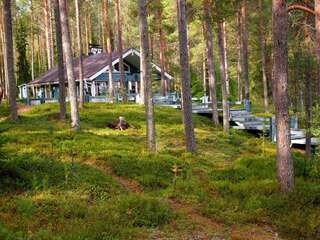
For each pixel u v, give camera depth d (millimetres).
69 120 26734
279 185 13086
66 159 16047
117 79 50594
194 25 40031
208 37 29203
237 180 15078
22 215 9875
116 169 15297
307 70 23547
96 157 16547
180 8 18922
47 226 9320
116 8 40906
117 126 26078
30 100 42875
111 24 62188
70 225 9422
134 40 71750
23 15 69312
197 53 48125
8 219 9461
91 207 10953
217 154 20500
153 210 11180
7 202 10648
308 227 10383
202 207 12109
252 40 48062
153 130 19359
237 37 50438
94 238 8906
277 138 13109
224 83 27234
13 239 8227
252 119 31672
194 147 19672
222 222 11078
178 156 18984
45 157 15727
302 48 25031
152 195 13047
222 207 12070
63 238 8586
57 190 12055
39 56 74375
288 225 10617
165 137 23781
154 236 9719
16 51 71188
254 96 53531
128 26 66562
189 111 19516
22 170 13086
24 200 10688
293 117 26969
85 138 20641
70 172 13594
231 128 29828
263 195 12695
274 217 11312
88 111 31984
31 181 12305
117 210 10836
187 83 19375
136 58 49938
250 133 29797
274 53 12914
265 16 37781
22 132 21547
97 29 82688
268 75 50812
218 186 13992
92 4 74375
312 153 21016
